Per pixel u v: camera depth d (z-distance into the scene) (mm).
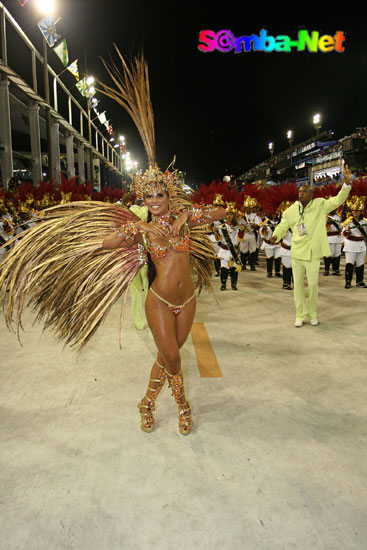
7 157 14180
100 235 2885
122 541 1957
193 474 2422
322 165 22594
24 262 2828
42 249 2852
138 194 2672
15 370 3996
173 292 2672
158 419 3062
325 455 2594
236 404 3264
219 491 2275
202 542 1946
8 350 4570
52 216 2941
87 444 2730
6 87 13984
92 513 2125
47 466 2504
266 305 6621
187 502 2193
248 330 5219
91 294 2809
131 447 2695
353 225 7707
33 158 17453
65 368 4031
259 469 2463
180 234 2686
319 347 4562
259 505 2170
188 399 3357
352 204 7723
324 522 2055
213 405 3254
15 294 2865
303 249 5207
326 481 2354
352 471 2441
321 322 5559
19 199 9305
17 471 2459
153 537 1978
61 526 2045
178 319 2787
